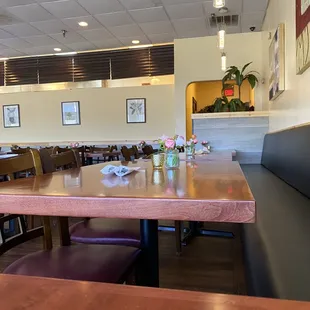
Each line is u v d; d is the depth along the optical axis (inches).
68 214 38.9
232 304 19.8
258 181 121.3
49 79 308.8
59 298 21.0
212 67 248.7
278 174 131.3
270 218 67.9
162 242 115.7
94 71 297.6
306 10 102.4
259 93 240.1
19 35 245.9
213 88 329.4
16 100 318.7
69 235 60.4
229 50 245.3
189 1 188.5
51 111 310.0
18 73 316.2
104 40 262.2
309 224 63.2
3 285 22.9
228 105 214.5
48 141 311.1
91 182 49.6
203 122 204.7
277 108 170.6
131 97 291.0
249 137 200.8
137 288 22.2
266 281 42.0
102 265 46.7
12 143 318.3
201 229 123.4
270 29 188.9
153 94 286.4
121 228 66.1
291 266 44.3
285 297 36.4
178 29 235.0
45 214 39.6
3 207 40.9
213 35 247.6
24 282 23.3
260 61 240.5
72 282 23.3
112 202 37.5
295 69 125.0
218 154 143.2
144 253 57.8
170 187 43.4
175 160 69.7
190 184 45.8
